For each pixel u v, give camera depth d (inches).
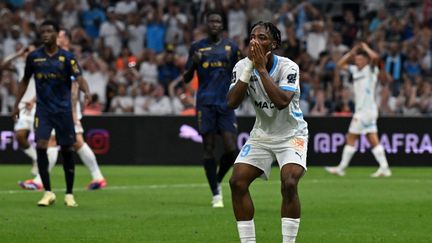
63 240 940.0
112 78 2390.5
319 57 2492.6
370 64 1803.6
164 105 2293.3
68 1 2743.6
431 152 2034.9
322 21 2632.9
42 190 1446.9
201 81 1268.5
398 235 990.4
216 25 1259.8
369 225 1064.8
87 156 1467.8
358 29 2625.5
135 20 2647.6
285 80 803.4
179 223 1071.6
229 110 1258.0
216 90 1257.4
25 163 2053.4
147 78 2425.0
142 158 2063.2
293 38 2546.8
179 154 2059.5
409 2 2763.3
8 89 2386.8
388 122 2044.8
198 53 1261.1
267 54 803.4
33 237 957.8
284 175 807.7
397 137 2043.6
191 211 1187.3
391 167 2041.1
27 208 1202.0
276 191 1450.5
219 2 2620.6
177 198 1349.7
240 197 816.3
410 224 1075.3
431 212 1186.0
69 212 1165.7
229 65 1261.1
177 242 935.0
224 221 1090.1
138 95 2314.2
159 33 2623.0
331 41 2554.1
